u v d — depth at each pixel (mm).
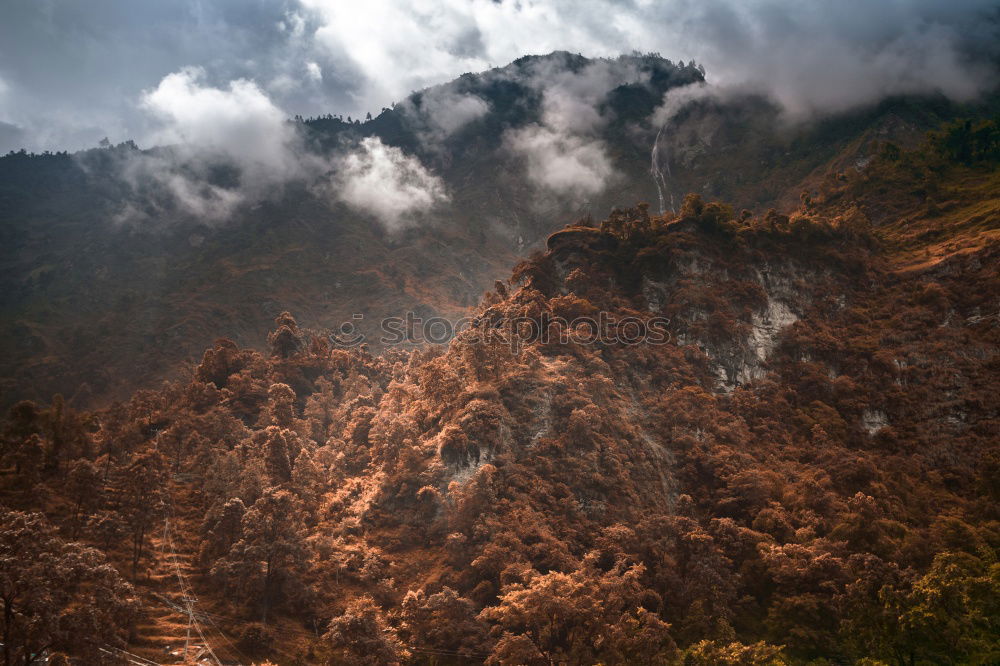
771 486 121562
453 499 110500
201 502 123688
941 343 158625
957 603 81250
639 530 107875
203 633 90312
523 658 81438
